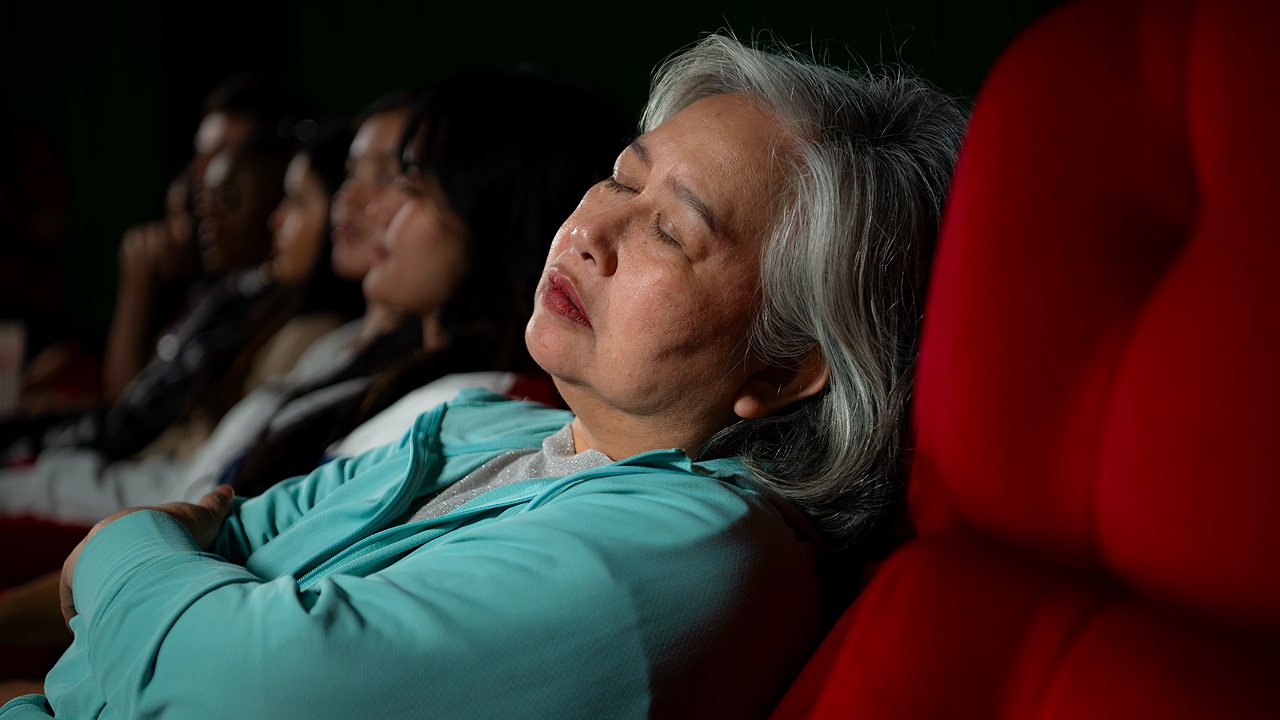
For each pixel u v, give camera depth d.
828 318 0.73
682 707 0.62
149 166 4.21
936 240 0.77
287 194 2.09
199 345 2.14
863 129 0.76
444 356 1.34
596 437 0.78
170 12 4.14
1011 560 0.54
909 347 0.76
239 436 1.57
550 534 0.63
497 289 1.35
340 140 2.05
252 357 2.07
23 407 2.66
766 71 0.76
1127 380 0.45
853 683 0.56
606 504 0.67
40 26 4.19
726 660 0.64
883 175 0.75
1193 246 0.46
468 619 0.59
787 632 0.69
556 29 3.52
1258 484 0.41
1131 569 0.46
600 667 0.60
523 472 0.79
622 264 0.71
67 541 1.50
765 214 0.72
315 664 0.57
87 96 4.21
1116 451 0.45
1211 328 0.43
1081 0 0.54
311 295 2.08
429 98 1.35
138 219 4.23
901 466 0.75
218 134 2.42
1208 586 0.43
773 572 0.68
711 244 0.71
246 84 2.49
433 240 1.33
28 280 3.63
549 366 0.74
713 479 0.71
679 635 0.62
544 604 0.60
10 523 1.47
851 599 0.77
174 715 0.59
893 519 0.76
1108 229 0.49
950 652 0.53
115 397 2.86
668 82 0.87
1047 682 0.49
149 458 2.04
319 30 4.07
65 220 3.76
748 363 0.74
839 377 0.76
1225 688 0.43
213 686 0.58
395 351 1.51
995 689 0.51
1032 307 0.50
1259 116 0.44
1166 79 0.48
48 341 3.30
